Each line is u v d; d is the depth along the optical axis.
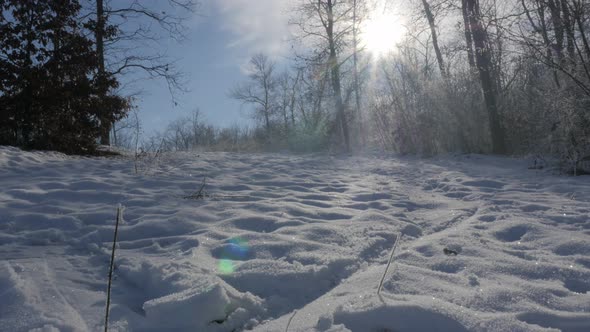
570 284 2.30
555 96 7.93
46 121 9.46
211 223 3.67
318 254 2.77
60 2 9.79
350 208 4.69
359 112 21.14
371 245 3.07
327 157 12.85
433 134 12.60
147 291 2.25
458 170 8.62
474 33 10.88
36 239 3.17
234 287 2.28
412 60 15.26
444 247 2.93
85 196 4.67
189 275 2.19
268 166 9.05
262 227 3.61
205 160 9.52
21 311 1.86
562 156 7.67
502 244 3.04
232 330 1.88
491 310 1.91
